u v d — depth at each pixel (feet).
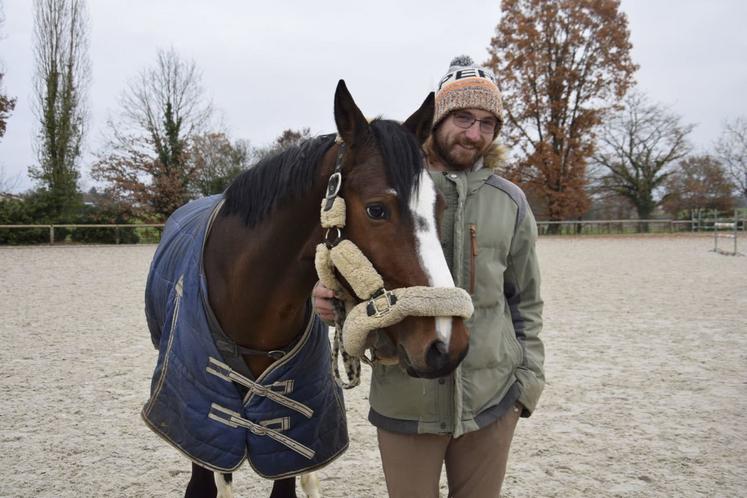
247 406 6.46
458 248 5.83
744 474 10.12
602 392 14.58
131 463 10.60
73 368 16.60
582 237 87.35
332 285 5.38
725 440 11.57
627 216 111.14
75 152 80.02
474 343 5.83
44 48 78.69
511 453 11.10
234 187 6.64
